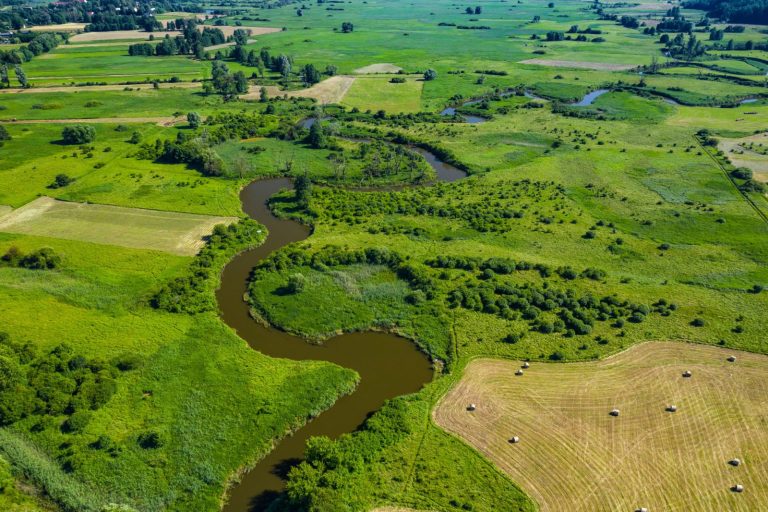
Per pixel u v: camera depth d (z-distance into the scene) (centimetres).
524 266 9919
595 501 5656
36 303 8756
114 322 8375
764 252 10500
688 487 5788
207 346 7925
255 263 10400
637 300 8981
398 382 7475
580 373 7444
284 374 7444
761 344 7919
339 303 8950
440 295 9112
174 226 11612
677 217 12012
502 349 7900
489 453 6234
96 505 5531
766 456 6144
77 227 11438
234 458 6197
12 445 6062
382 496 5697
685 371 7425
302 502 5525
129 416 6625
